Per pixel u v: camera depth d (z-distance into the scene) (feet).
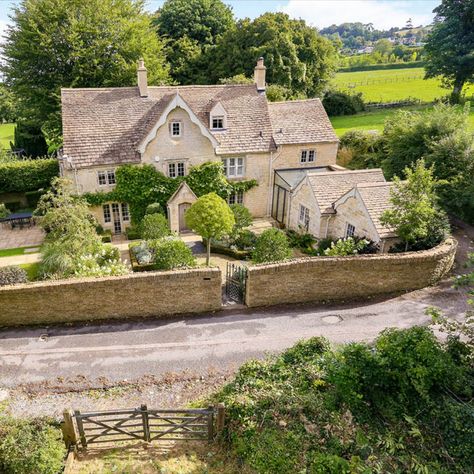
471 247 79.15
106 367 47.44
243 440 34.19
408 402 34.32
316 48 188.96
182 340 52.70
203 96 105.81
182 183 94.02
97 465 33.30
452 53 167.12
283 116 111.86
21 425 32.83
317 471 29.94
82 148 91.56
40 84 136.15
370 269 61.82
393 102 197.98
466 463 30.86
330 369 37.09
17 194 121.70
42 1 127.75
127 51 138.41
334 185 86.02
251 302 60.59
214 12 209.15
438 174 88.22
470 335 40.27
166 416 39.75
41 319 56.44
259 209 110.73
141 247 81.82
